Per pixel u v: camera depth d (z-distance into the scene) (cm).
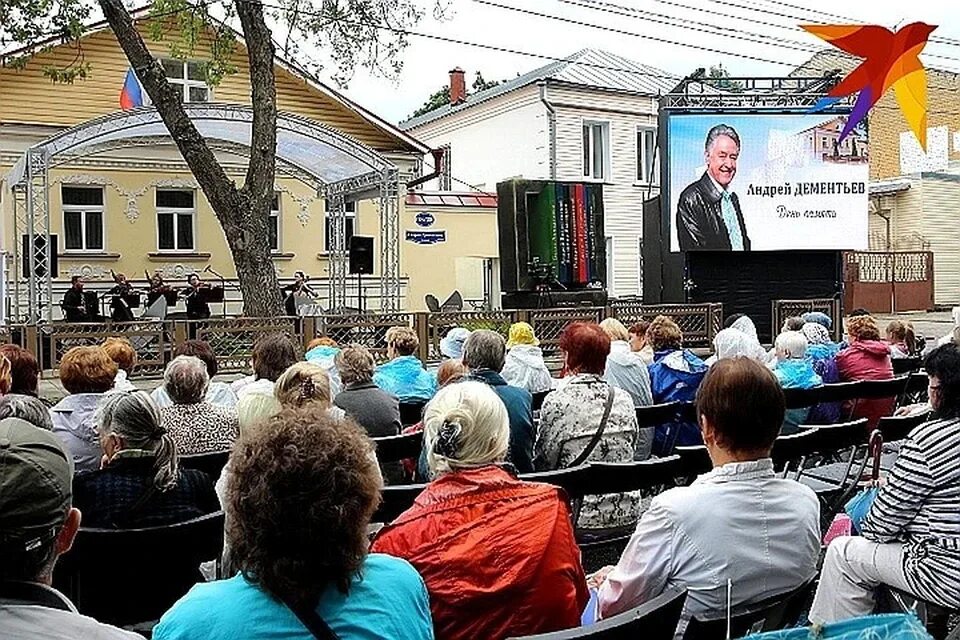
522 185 1808
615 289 2755
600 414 454
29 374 518
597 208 1872
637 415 564
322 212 2234
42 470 164
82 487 325
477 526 256
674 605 222
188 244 2102
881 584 332
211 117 1526
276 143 1611
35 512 162
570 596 259
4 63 1842
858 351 745
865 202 1938
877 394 661
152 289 1886
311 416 195
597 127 2762
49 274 1464
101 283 1986
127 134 1592
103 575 310
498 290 2464
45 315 1878
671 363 654
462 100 3177
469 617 251
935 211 3036
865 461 486
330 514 179
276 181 2183
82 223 1986
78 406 452
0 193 1862
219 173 1480
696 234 1922
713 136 1917
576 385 460
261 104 1507
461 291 2411
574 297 1812
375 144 2308
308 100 2236
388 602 188
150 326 1256
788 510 274
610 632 209
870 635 193
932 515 319
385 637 183
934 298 2889
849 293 2609
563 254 1845
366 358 550
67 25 1474
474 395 278
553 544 258
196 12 1546
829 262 1964
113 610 312
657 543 270
